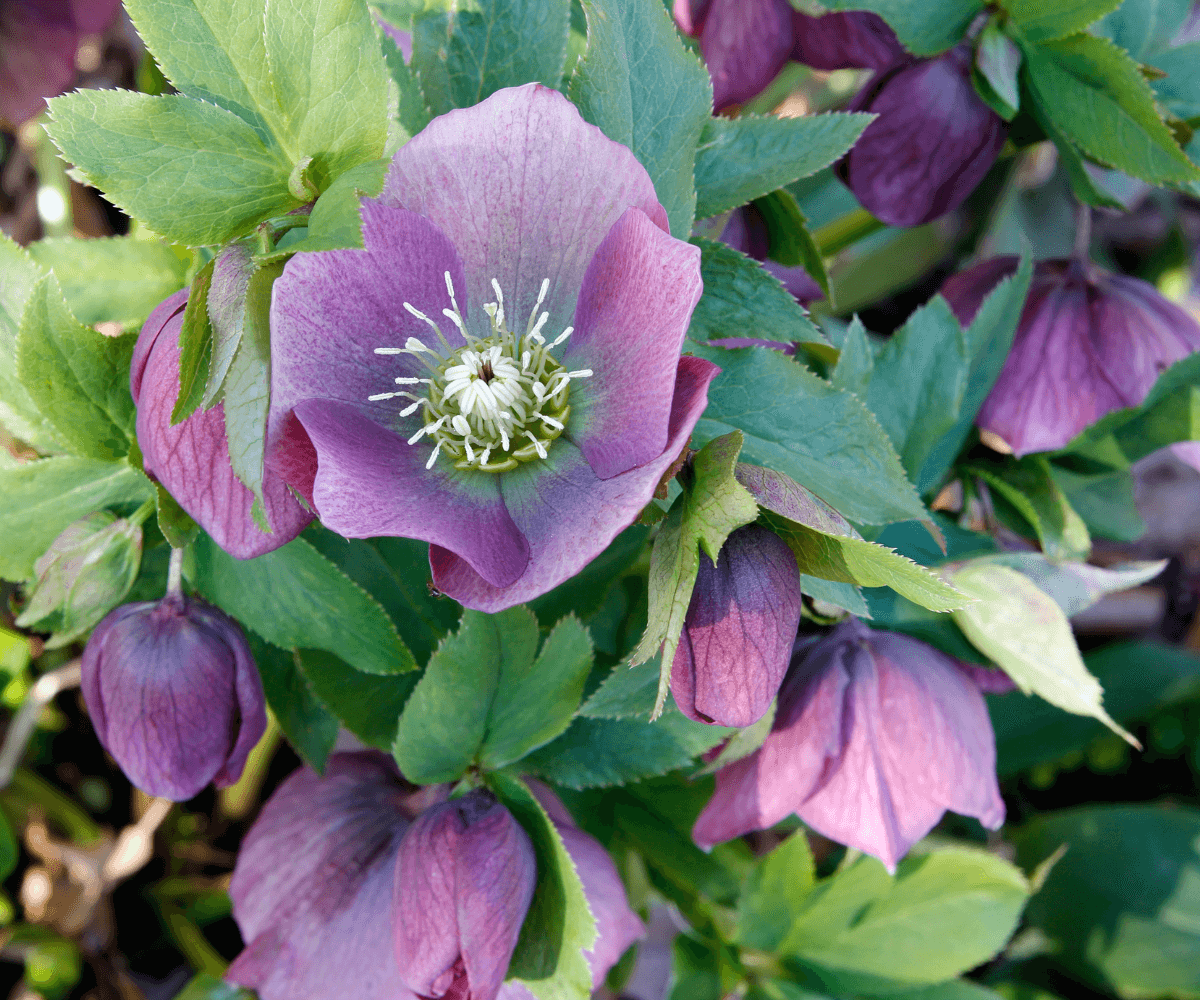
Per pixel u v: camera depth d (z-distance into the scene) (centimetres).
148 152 35
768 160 40
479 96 38
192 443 35
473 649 39
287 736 42
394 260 36
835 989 47
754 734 40
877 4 43
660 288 35
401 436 36
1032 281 46
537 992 38
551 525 36
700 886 46
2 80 54
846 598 37
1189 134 44
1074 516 44
